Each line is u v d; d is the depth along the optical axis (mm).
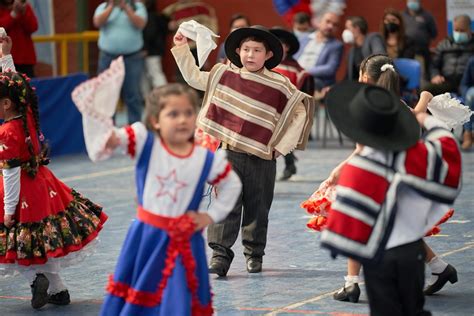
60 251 13102
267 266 15766
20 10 26953
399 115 10422
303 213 20188
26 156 13055
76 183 24797
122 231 18719
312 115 15297
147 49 35281
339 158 28312
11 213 13016
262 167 15102
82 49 39875
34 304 13328
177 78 39594
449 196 10273
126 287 10367
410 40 30078
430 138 10477
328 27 30719
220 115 15000
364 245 10094
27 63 27672
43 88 28766
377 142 10195
